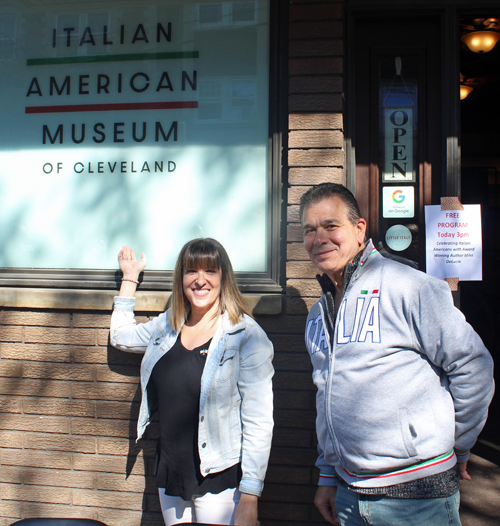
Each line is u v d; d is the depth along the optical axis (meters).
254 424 1.90
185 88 2.67
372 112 2.66
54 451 2.62
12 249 2.78
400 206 2.65
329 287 1.81
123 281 2.51
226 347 1.94
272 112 2.57
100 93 2.73
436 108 2.64
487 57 3.91
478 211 2.50
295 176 2.44
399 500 1.50
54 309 2.62
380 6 2.57
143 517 2.54
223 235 2.63
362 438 1.53
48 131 2.76
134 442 2.56
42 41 2.77
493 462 3.44
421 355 1.55
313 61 2.45
